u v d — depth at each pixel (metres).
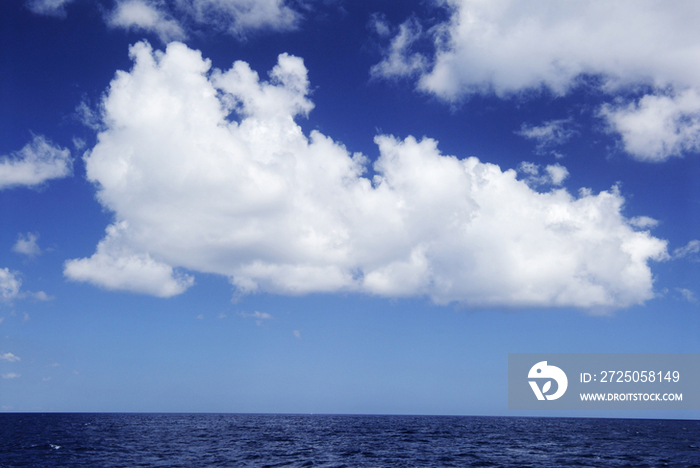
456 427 144.88
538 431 121.38
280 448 65.38
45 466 45.09
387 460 51.97
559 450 65.81
